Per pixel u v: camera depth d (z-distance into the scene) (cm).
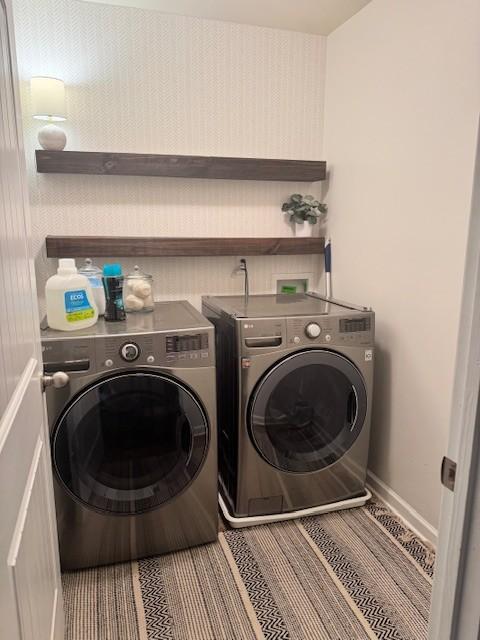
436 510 193
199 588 173
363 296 237
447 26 172
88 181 236
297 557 189
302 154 269
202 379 183
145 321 194
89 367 169
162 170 232
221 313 217
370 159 224
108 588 173
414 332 200
